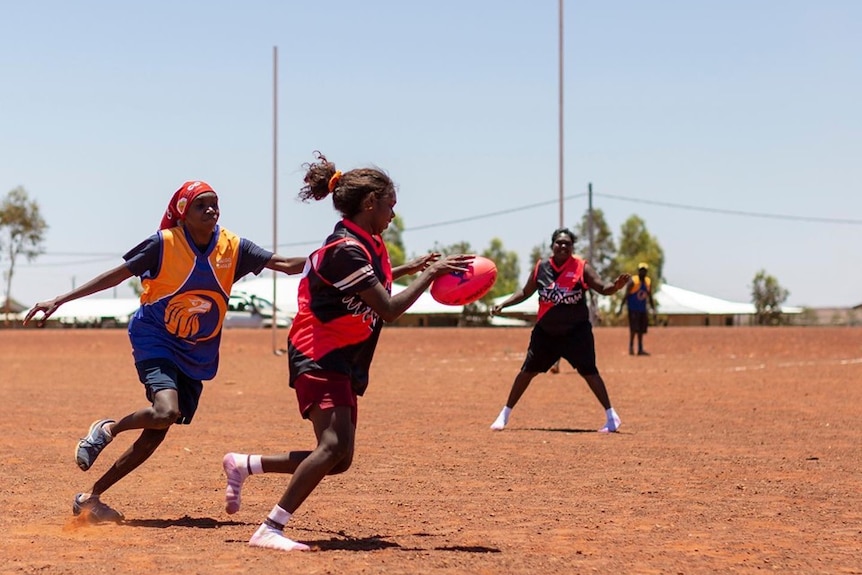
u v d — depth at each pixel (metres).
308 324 10.21
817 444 19.42
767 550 10.59
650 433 21.08
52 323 142.88
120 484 14.91
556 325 21.12
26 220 132.50
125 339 77.00
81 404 26.81
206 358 12.05
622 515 12.59
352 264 9.91
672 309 145.38
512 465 16.75
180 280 11.70
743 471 16.17
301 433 20.84
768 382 33.91
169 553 10.23
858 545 10.88
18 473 15.85
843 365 42.62
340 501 13.58
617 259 160.00
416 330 94.31
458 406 26.58
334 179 10.29
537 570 9.56
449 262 10.27
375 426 22.19
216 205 11.80
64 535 11.27
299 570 9.41
